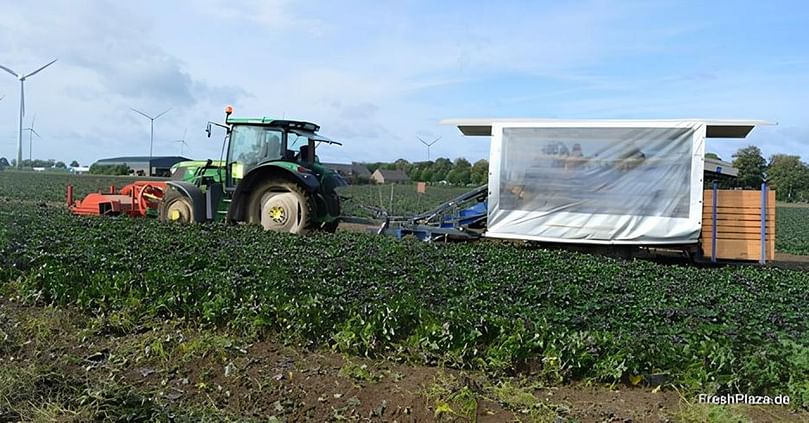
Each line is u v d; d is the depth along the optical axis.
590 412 5.29
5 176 51.47
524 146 12.55
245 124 14.72
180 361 6.20
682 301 7.90
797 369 5.64
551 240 12.38
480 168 54.97
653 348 5.93
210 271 8.36
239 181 14.47
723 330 6.28
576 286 8.51
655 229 11.74
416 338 6.49
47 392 5.31
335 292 7.52
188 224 13.96
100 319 7.27
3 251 9.45
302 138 14.98
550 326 6.43
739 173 13.03
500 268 9.77
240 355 6.35
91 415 4.93
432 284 8.39
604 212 12.05
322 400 5.43
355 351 6.55
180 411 5.14
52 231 11.77
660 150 11.72
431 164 61.41
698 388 5.65
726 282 9.33
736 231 11.69
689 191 11.55
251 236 12.23
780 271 10.70
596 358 5.97
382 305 6.91
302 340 6.81
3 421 4.84
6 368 5.65
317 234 13.39
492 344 6.37
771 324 6.91
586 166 12.16
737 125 11.41
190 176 15.94
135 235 11.74
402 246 11.76
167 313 7.50
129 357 6.29
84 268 8.42
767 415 5.33
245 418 5.10
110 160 59.88
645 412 5.32
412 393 5.50
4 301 8.11
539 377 6.02
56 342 6.66
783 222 33.00
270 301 7.20
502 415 5.15
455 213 13.94
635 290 8.58
